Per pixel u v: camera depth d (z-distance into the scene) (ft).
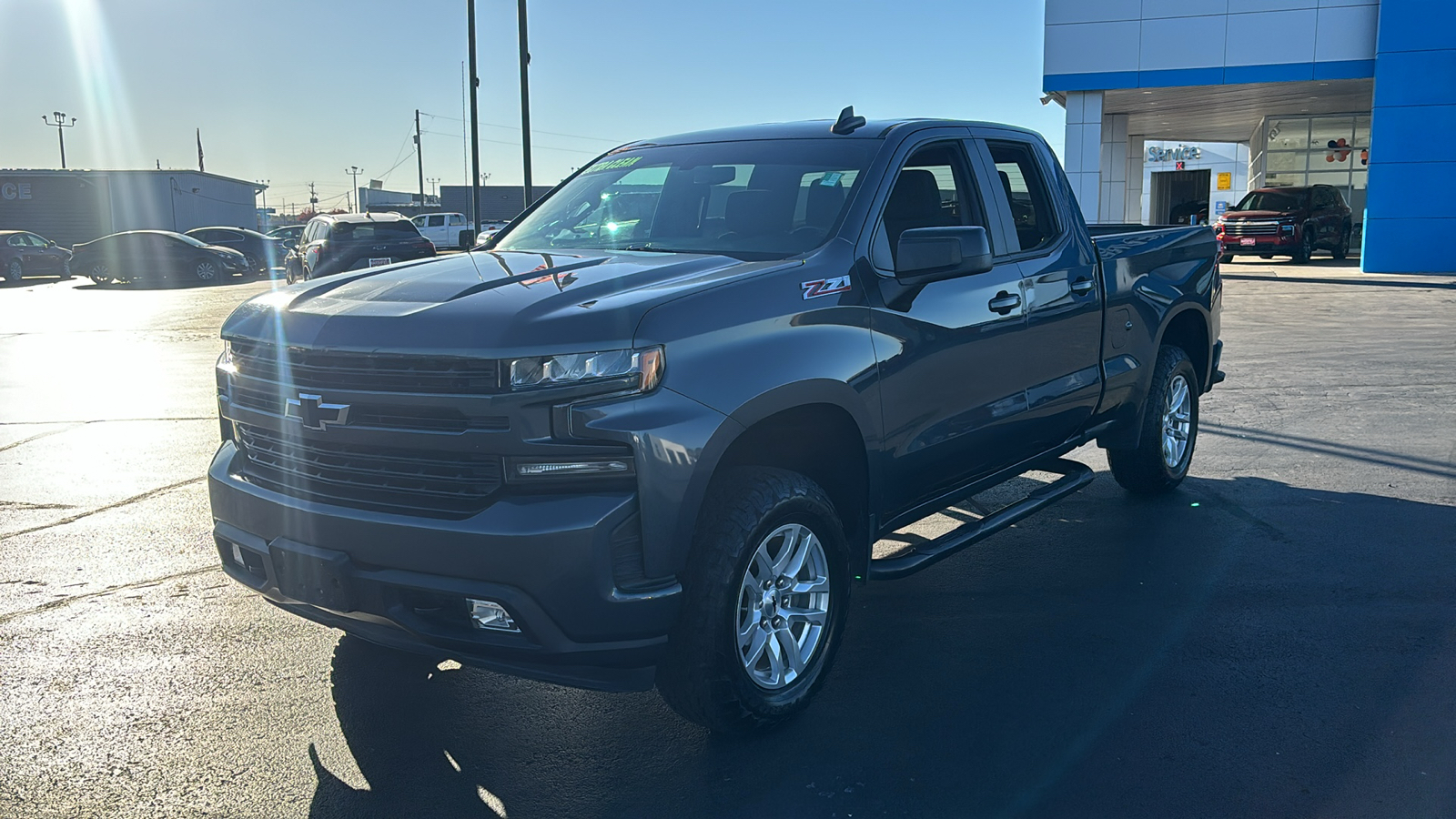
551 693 12.48
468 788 10.40
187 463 24.09
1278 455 23.58
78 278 118.21
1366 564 16.47
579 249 13.58
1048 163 16.57
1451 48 75.36
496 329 9.70
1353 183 100.73
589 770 10.73
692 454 9.96
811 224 12.73
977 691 12.35
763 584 11.13
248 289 92.73
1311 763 10.61
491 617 9.91
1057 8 81.20
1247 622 14.30
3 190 162.71
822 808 9.95
